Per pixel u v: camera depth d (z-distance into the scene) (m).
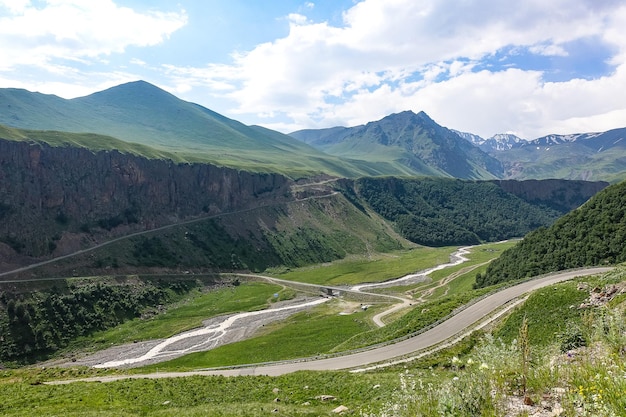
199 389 39.84
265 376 43.03
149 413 32.84
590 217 93.88
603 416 8.88
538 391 11.85
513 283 77.31
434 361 45.34
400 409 13.19
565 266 85.50
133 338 111.19
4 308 109.62
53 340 105.75
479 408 11.30
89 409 34.78
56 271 136.12
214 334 111.31
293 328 108.12
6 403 37.31
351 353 55.94
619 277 49.09
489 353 13.45
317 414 26.25
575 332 20.00
